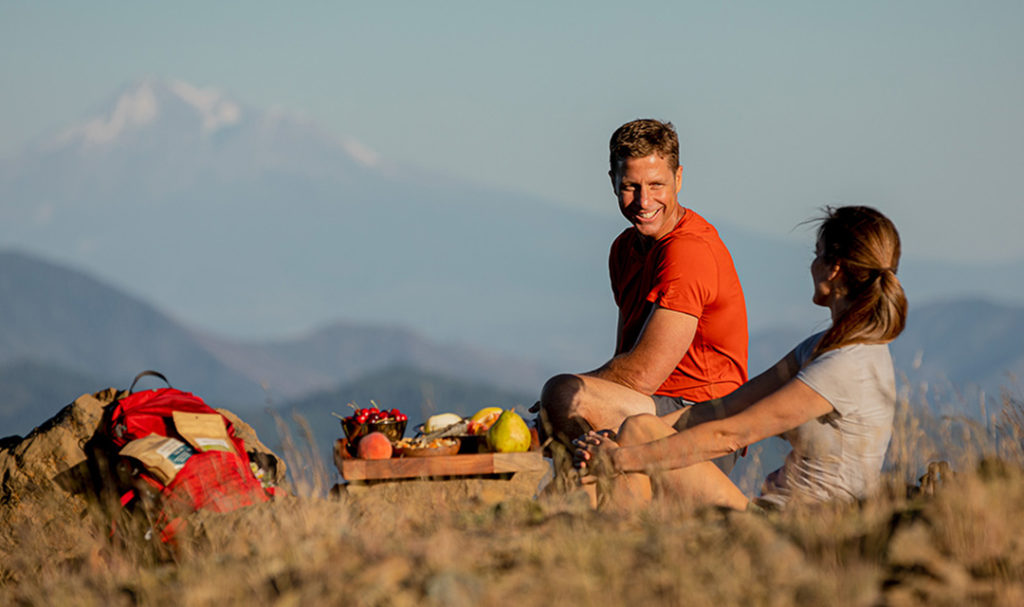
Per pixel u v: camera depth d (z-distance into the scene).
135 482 10.78
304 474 10.45
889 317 9.09
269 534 8.87
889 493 8.83
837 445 9.18
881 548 7.14
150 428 11.22
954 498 7.32
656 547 7.35
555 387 11.91
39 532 11.46
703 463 9.75
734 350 12.55
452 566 7.14
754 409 9.32
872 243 9.20
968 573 6.70
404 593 6.70
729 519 7.99
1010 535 7.03
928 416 9.06
